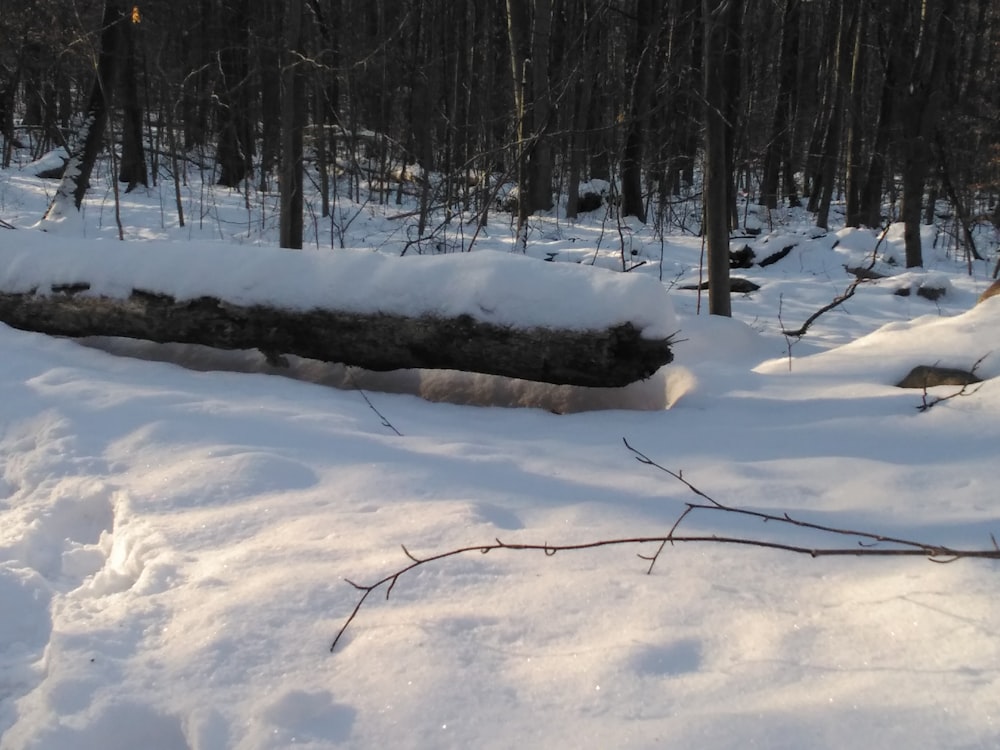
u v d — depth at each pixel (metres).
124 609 2.43
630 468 3.46
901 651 1.93
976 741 1.59
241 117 18.14
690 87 6.75
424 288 4.37
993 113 16.33
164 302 4.81
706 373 4.81
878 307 9.52
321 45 13.50
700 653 2.01
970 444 3.42
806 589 2.30
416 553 2.63
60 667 2.17
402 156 16.91
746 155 16.67
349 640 2.19
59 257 5.18
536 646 2.10
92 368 4.90
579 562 2.53
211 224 13.72
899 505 2.92
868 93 17.92
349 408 4.33
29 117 25.22
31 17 14.09
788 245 13.12
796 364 5.01
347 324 4.50
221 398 4.38
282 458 3.47
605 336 4.07
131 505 3.15
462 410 4.40
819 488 3.15
